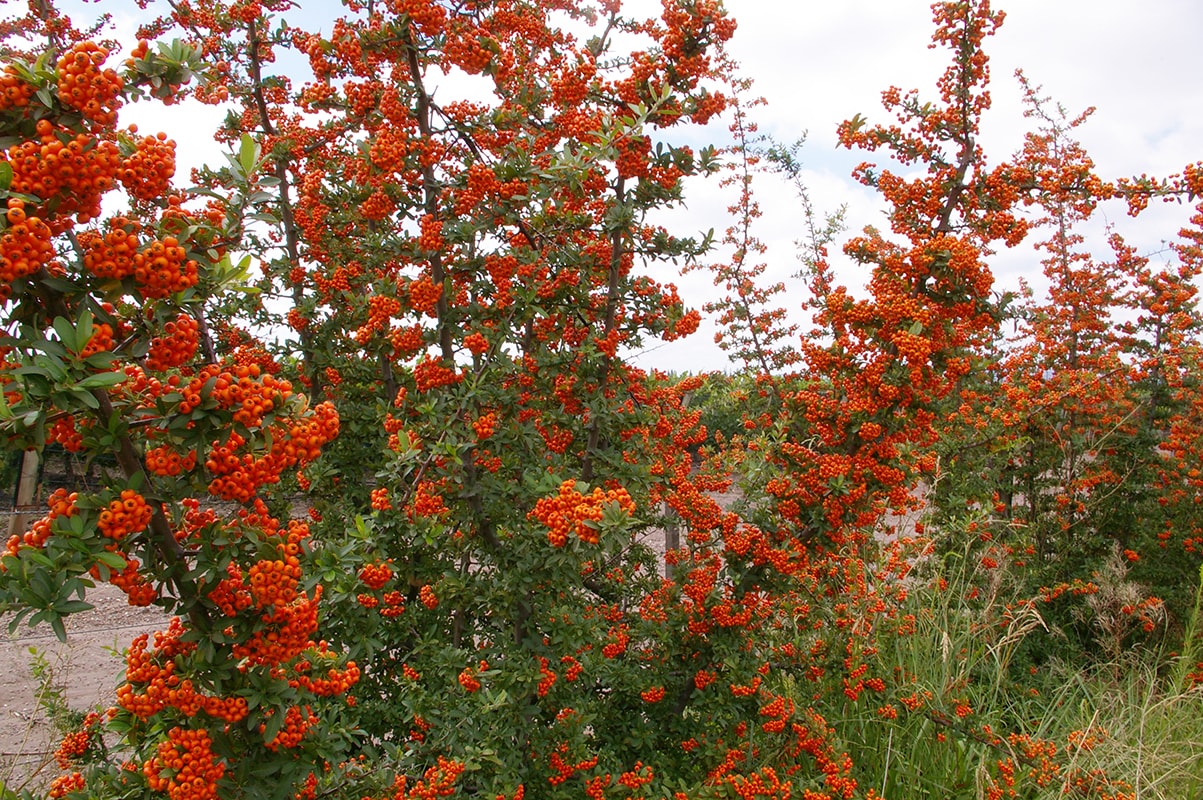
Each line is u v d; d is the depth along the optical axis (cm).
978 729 475
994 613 618
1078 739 453
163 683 227
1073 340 861
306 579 305
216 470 222
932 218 501
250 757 250
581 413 464
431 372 411
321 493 528
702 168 464
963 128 478
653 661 466
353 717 424
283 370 536
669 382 735
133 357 218
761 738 439
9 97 193
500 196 403
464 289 457
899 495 495
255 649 237
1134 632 716
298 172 571
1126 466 788
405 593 471
